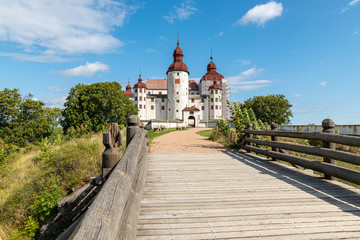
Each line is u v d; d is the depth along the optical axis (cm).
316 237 217
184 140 1420
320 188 370
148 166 553
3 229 559
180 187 379
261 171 498
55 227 508
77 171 708
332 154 378
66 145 911
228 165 566
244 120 902
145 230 227
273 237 217
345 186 379
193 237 215
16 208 602
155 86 7250
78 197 530
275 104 4741
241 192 353
